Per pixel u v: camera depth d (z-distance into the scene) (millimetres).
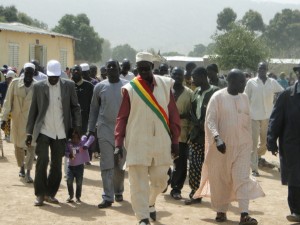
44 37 35062
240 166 8477
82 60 78125
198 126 9539
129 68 13086
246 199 8398
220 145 8367
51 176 9531
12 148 15125
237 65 42656
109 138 9375
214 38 44156
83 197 10062
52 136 9305
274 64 47938
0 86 19328
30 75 11172
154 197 8531
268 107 12508
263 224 8781
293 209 8688
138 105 8078
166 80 8273
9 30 31344
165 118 8148
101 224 8523
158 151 8102
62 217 8844
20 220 8672
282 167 8703
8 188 10547
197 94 9688
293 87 8602
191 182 9688
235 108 8570
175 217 8969
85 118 11648
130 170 8148
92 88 11742
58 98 9352
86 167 12781
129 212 9156
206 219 8906
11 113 11297
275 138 8703
